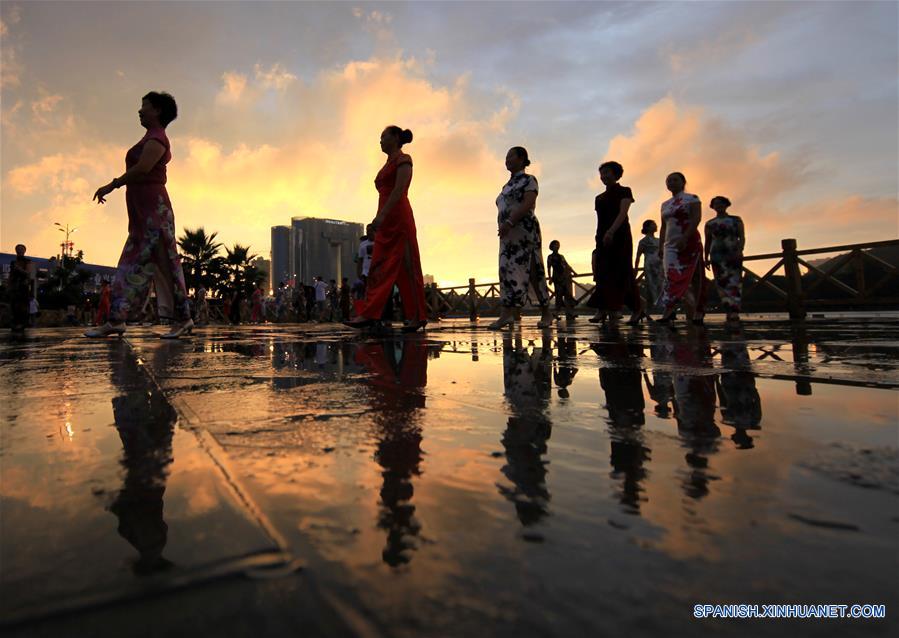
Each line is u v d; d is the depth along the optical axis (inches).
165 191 163.8
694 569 16.8
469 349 107.1
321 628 13.6
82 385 61.9
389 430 37.0
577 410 43.9
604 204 228.4
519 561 17.4
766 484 24.8
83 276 1838.1
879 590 15.4
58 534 19.7
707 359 81.4
